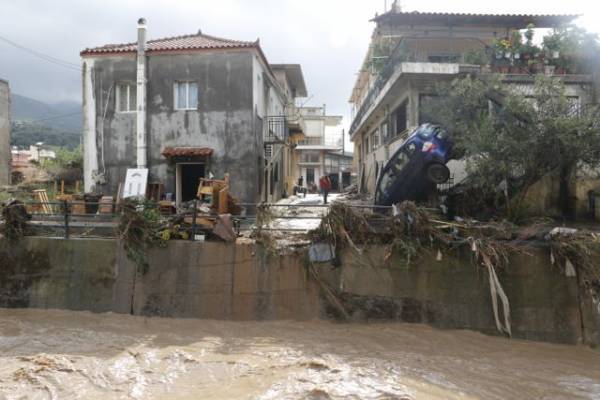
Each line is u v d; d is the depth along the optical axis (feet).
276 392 19.74
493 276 27.45
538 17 51.26
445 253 28.94
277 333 27.86
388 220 29.76
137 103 52.60
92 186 54.08
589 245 27.22
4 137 73.26
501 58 46.21
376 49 57.00
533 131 32.91
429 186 38.78
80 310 32.14
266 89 63.98
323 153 149.38
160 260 31.40
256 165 54.13
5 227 33.55
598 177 39.14
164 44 56.18
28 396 19.70
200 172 56.49
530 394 20.56
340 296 29.76
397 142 53.36
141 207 32.89
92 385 20.88
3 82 73.20
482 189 36.50
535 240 28.50
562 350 26.27
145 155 52.70
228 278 30.71
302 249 30.53
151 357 24.04
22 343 26.18
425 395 19.81
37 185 66.03
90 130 54.44
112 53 53.52
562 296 27.58
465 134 35.32
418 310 29.14
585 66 45.52
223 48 51.98
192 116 52.85
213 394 19.81
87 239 32.76
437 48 55.26
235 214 38.01
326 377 21.38
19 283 33.19
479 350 25.75
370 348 25.45
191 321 30.14
